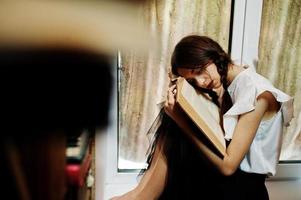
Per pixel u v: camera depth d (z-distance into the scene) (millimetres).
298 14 1191
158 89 1147
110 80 198
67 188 248
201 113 779
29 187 188
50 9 179
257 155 867
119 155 1256
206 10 1137
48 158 196
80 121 193
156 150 965
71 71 186
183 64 845
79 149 265
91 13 185
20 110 182
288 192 1249
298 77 1238
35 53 178
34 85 182
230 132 848
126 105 1174
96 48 189
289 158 1323
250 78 877
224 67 889
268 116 868
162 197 922
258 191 874
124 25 194
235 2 1146
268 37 1204
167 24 1090
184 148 900
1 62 174
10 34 173
